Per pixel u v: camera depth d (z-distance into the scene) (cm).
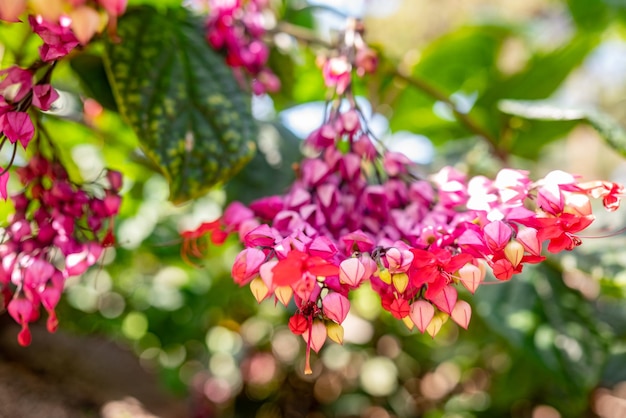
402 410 135
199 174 53
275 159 76
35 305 45
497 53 102
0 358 91
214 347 134
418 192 46
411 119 101
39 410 83
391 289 42
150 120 53
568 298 75
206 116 55
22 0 34
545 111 71
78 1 34
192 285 115
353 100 49
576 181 42
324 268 38
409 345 136
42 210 47
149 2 59
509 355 100
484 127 90
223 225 49
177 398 114
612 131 67
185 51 58
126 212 94
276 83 68
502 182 42
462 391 134
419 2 154
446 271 40
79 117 72
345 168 46
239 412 140
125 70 55
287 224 44
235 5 61
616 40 129
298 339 143
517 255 39
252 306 130
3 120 41
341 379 144
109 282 107
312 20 95
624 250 68
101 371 102
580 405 70
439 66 101
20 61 54
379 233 45
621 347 77
